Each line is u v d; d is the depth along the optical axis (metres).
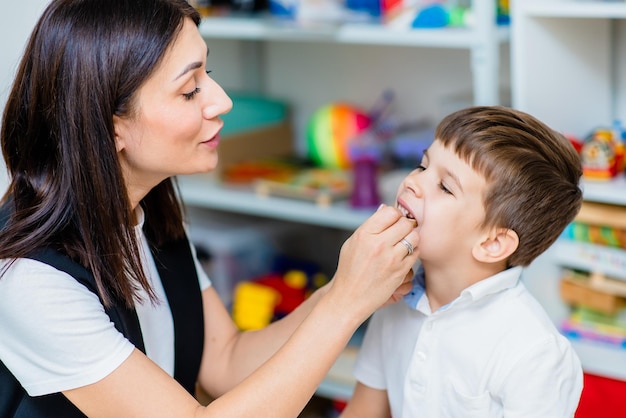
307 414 2.18
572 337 1.72
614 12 1.48
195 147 1.08
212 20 2.05
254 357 1.27
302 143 2.47
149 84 1.01
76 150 1.01
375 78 2.28
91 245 1.03
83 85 0.99
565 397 1.07
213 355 1.31
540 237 1.12
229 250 2.25
